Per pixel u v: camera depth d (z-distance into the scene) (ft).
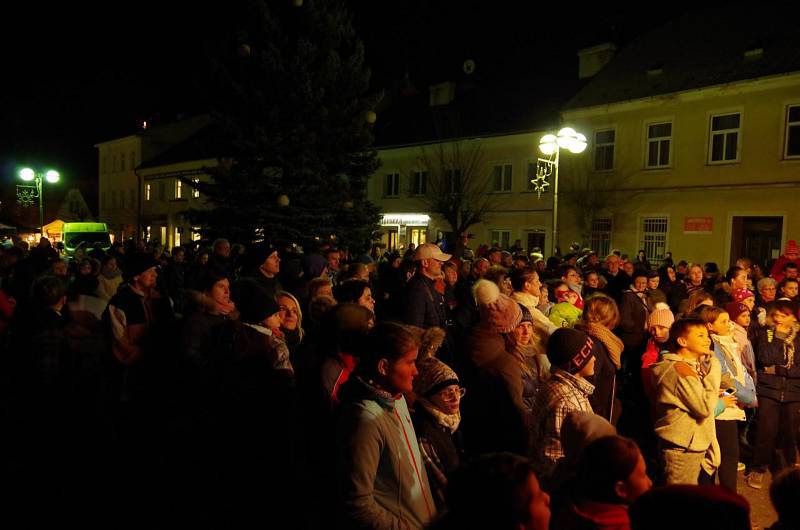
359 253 55.83
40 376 18.26
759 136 65.41
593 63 89.51
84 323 19.97
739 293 19.93
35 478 17.22
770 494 7.07
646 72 77.97
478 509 5.49
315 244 50.31
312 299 16.79
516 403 12.38
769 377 18.29
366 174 57.31
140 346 18.72
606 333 14.83
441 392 11.05
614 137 78.23
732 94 67.21
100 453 18.80
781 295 24.84
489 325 13.14
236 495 15.35
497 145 90.99
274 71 50.83
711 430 13.62
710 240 69.62
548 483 9.63
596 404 14.49
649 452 15.55
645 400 15.76
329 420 10.07
